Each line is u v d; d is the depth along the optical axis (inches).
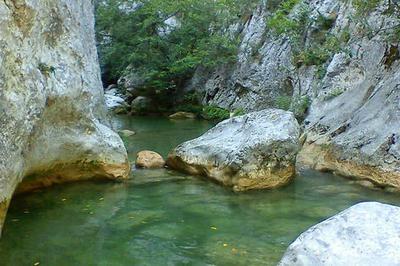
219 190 272.2
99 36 759.1
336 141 326.0
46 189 264.4
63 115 257.8
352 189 276.4
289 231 203.6
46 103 232.2
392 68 344.2
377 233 109.9
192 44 703.1
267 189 276.4
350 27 426.9
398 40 346.3
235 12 689.6
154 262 170.1
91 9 364.5
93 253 177.5
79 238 192.9
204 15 702.5
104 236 195.6
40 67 229.1
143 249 182.4
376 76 356.8
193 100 701.9
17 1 194.5
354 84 387.9
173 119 640.4
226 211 232.5
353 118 338.0
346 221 114.7
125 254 177.2
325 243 110.0
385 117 306.7
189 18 701.3
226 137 311.1
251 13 671.8
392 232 109.8
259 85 585.0
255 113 323.0
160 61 708.7
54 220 214.7
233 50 653.9
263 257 174.6
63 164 268.2
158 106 730.2
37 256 173.2
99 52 767.7
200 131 511.2
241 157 274.7
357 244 108.1
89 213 225.9
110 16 735.1
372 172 285.0
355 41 405.4
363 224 112.8
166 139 454.3
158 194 262.1
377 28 383.6
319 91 429.1
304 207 240.1
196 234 199.5
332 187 281.1
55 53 254.1
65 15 274.5
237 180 272.8
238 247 184.9
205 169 296.4
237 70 637.9
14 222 210.4
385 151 283.6
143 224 211.6
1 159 173.0
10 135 181.5
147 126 557.6
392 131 290.2
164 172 314.3
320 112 397.1
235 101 625.6
